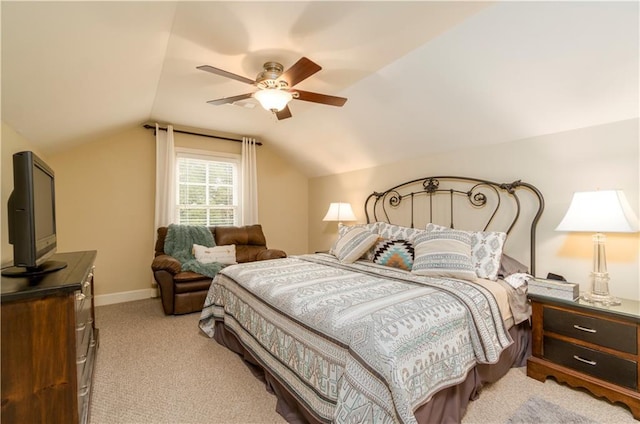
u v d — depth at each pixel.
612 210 1.84
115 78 2.19
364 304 1.59
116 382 1.98
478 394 1.82
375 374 1.19
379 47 2.16
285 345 1.70
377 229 3.37
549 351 2.00
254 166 4.71
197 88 2.89
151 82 2.62
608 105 2.03
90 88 2.14
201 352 2.42
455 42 2.04
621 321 1.71
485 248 2.38
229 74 2.02
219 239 4.14
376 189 4.05
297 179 5.31
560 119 2.28
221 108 3.50
